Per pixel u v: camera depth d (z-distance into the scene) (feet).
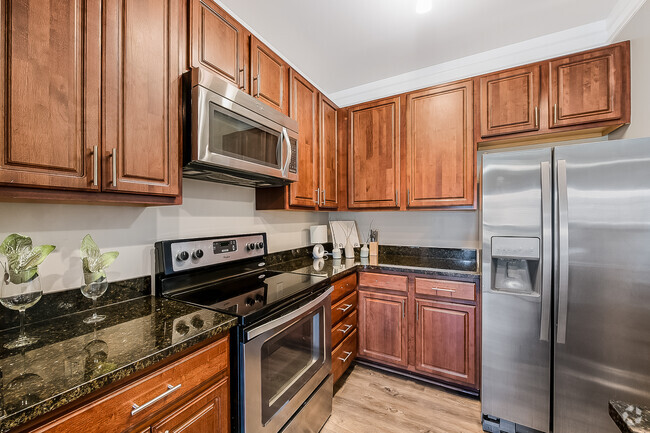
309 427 4.85
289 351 4.41
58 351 2.62
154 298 4.36
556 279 4.85
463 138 6.84
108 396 2.31
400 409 5.84
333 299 6.12
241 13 5.45
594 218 4.60
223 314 3.62
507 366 5.25
